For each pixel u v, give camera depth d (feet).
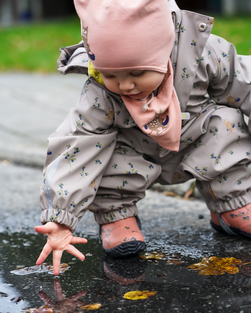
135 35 4.59
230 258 5.60
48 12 51.55
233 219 6.07
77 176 5.37
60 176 5.29
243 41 22.89
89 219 7.58
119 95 5.36
